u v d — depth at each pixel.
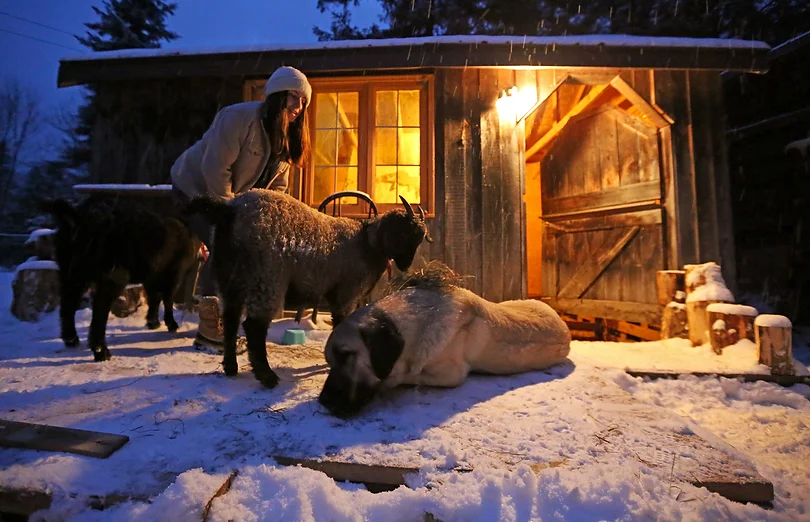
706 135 4.82
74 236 2.69
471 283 4.82
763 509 1.34
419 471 1.39
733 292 4.65
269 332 3.76
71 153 18.16
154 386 2.17
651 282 4.98
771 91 5.97
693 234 4.71
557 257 6.73
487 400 2.09
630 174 5.33
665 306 4.26
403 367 2.08
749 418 2.49
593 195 5.94
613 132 5.60
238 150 2.90
